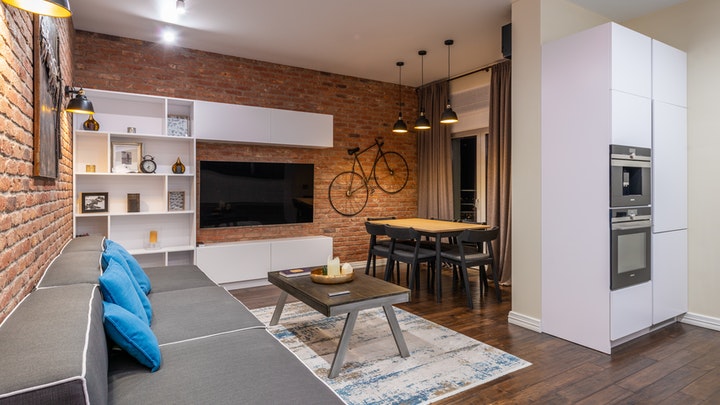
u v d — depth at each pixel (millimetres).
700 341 3182
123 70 4500
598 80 2988
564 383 2490
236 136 4801
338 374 2586
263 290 4805
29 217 1899
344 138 6023
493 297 4488
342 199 6031
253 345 1921
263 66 5348
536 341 3180
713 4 3451
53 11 1374
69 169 3584
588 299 3055
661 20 3768
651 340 3205
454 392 2375
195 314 2391
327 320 3652
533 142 3441
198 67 4918
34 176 1994
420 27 4277
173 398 1433
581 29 3666
